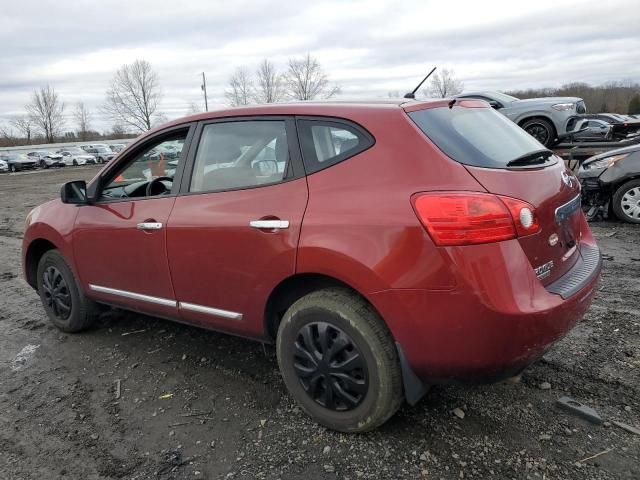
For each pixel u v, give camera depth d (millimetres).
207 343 4020
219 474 2529
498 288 2250
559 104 9852
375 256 2406
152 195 3555
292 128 2873
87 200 3859
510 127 3119
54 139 86500
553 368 3312
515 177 2459
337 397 2707
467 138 2600
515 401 2975
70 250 4020
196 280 3178
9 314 5016
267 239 2762
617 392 3014
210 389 3324
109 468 2615
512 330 2262
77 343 4180
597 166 7816
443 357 2367
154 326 4430
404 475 2439
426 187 2367
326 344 2686
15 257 7809
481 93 10867
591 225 7703
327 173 2676
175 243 3221
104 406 3205
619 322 3969
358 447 2650
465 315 2271
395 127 2549
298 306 2764
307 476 2473
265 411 3033
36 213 4422
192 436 2842
